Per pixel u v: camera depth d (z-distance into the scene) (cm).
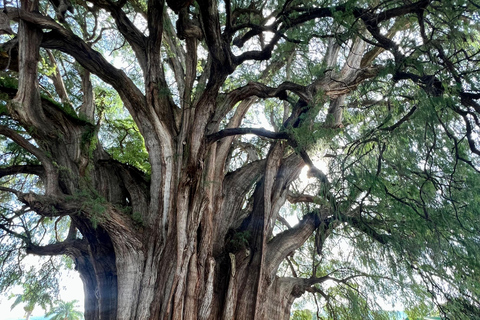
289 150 1168
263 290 984
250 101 1172
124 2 1020
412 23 891
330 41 1159
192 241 866
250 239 1034
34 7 902
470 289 902
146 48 976
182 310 812
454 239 893
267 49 916
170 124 988
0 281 1030
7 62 960
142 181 1038
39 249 931
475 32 841
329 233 1134
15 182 1264
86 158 970
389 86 814
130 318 802
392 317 1205
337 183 830
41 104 952
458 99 759
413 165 827
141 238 882
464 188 855
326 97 998
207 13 777
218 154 1055
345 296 1234
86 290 981
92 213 828
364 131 856
